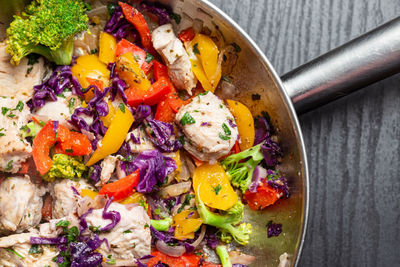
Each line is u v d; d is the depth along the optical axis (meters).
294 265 0.53
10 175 0.53
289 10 0.60
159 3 0.54
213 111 0.56
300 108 0.57
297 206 0.54
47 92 0.54
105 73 0.56
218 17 0.53
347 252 0.60
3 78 0.54
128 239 0.53
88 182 0.55
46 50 0.54
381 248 0.60
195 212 0.56
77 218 0.53
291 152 0.55
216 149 0.55
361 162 0.60
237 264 0.57
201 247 0.57
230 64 0.56
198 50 0.56
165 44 0.55
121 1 0.54
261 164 0.57
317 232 0.60
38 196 0.54
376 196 0.60
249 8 0.60
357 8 0.60
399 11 0.60
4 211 0.53
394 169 0.60
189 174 0.57
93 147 0.54
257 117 0.57
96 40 0.56
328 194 0.60
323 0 0.60
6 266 0.52
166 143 0.56
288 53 0.60
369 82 0.56
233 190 0.57
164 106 0.57
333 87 0.56
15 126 0.53
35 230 0.54
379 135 0.60
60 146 0.53
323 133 0.60
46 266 0.52
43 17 0.52
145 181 0.54
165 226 0.55
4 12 0.53
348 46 0.56
